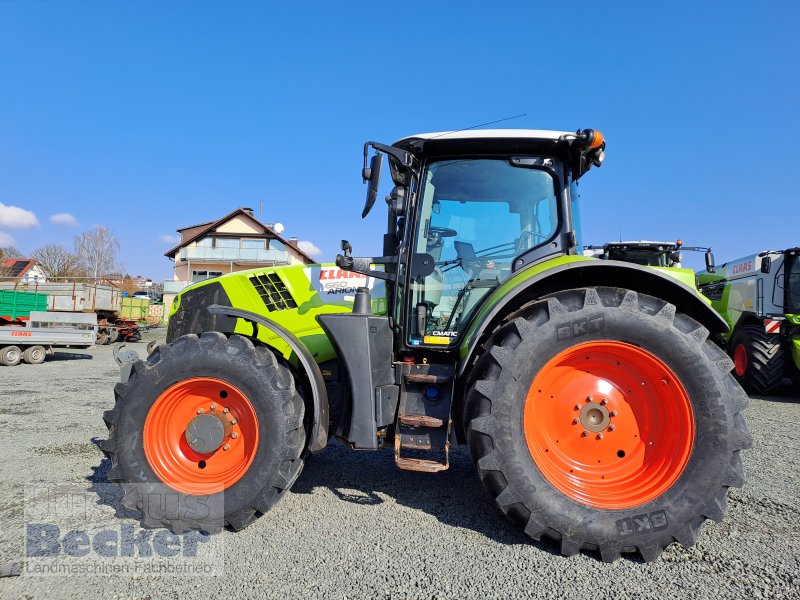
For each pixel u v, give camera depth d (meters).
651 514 2.31
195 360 2.66
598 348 2.51
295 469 2.64
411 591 2.06
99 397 6.83
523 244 3.12
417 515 2.81
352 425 2.75
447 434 2.66
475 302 3.11
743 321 8.50
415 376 2.77
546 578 2.16
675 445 2.42
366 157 2.84
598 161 3.09
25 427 4.92
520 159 3.12
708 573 2.22
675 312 2.52
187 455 2.74
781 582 2.15
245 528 2.63
